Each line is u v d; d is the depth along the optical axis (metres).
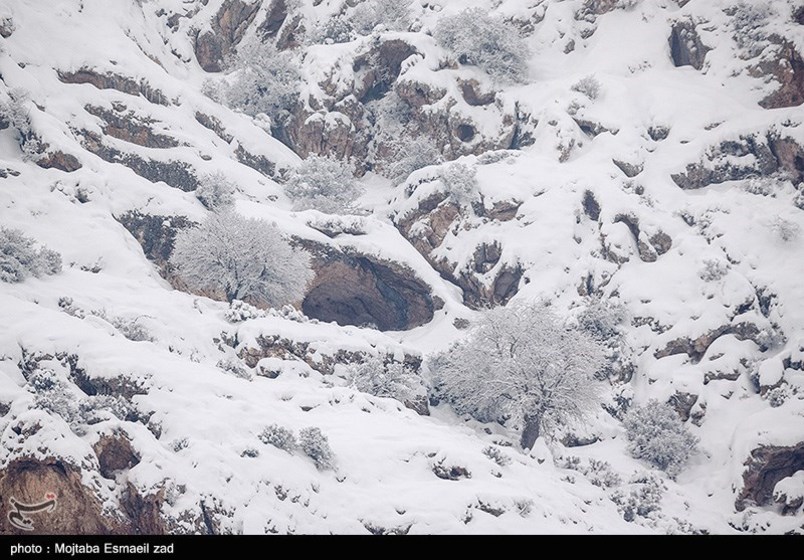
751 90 95.44
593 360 67.88
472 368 68.38
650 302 77.75
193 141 90.50
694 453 68.38
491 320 69.50
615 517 56.97
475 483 52.19
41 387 51.47
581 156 92.69
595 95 97.38
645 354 75.44
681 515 61.88
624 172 90.12
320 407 59.03
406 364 71.75
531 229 85.00
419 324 82.81
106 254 71.38
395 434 56.22
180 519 43.53
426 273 83.06
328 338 68.25
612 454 68.00
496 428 69.19
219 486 45.62
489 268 84.75
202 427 50.28
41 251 67.00
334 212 88.50
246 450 48.84
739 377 71.88
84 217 73.81
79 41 91.50
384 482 51.31
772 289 76.31
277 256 74.12
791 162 87.94
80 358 54.34
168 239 77.00
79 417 47.50
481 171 90.62
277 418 53.94
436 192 89.25
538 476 57.25
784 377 70.44
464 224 87.38
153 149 88.00
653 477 65.00
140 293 68.50
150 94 92.19
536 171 90.12
